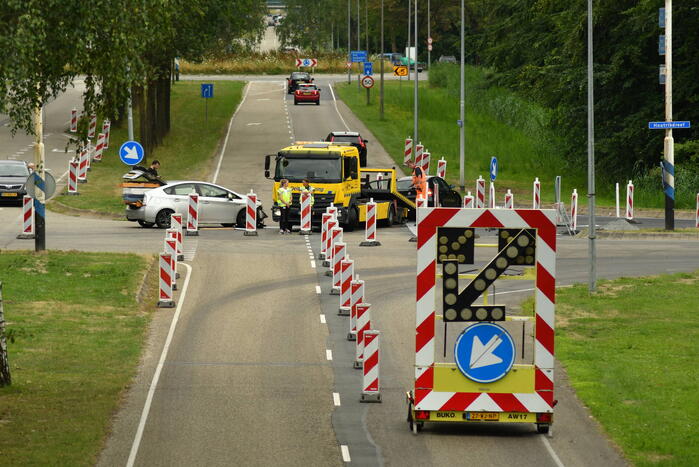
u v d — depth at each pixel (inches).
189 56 6638.8
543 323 1625.2
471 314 1625.2
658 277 3137.3
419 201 4072.3
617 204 4832.7
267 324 2482.8
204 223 4407.0
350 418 1750.7
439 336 1787.6
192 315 2568.9
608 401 1849.2
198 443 1601.9
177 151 6899.6
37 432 1628.9
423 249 1625.2
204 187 4210.1
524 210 1612.9
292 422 1723.7
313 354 2212.1
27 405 1786.4
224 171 6102.4
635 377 2007.9
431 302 1627.7
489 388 1628.9
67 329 2375.7
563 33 6461.6
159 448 1573.6
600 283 3051.2
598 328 2481.5
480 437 1649.9
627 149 6136.8
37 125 3294.8
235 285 2947.8
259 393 1903.3
